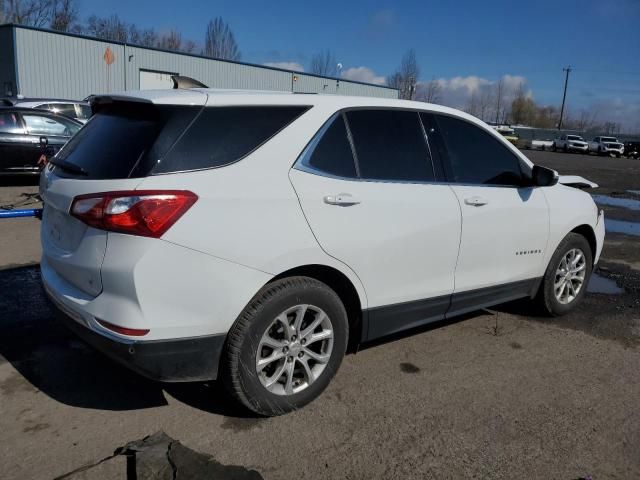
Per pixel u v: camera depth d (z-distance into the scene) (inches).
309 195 122.2
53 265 125.1
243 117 119.4
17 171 429.7
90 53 1032.2
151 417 124.2
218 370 117.3
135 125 116.0
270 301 116.9
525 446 119.3
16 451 110.1
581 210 193.2
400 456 114.0
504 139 172.7
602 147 1859.0
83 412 125.2
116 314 105.3
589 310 209.2
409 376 148.9
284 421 124.5
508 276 172.2
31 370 143.1
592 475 110.8
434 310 153.3
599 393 144.2
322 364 129.9
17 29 924.6
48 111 447.8
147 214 103.3
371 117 140.5
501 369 155.7
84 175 115.0
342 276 130.7
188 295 108.0
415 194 141.9
